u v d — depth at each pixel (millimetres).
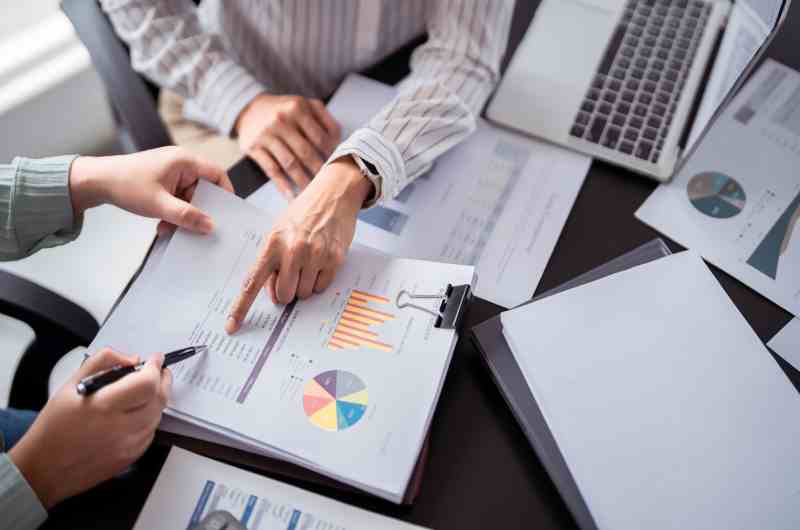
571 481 543
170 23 873
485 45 791
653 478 539
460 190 728
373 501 547
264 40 949
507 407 590
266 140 770
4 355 1121
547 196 721
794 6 840
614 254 682
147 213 674
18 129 1362
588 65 798
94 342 605
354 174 688
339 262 641
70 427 537
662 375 583
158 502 543
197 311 622
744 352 594
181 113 1110
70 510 551
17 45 1332
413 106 730
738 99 779
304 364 587
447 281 617
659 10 833
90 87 1411
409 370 573
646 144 739
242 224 667
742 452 550
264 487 550
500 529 536
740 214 704
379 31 910
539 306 617
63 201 686
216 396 572
